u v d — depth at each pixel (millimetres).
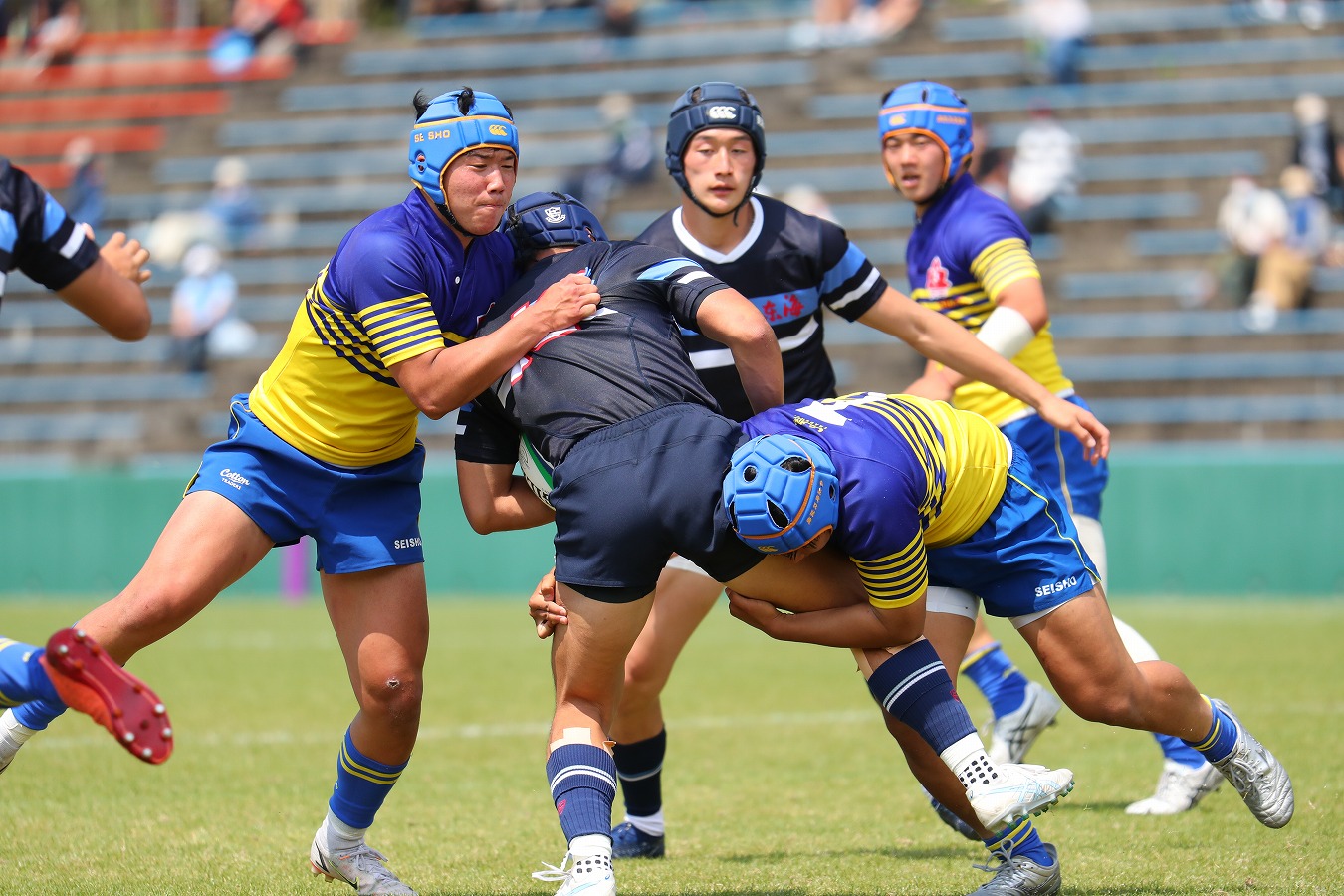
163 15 96125
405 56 86562
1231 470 49344
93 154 81812
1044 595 15289
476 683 34719
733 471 13359
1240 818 19422
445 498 55031
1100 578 15828
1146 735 26875
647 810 18609
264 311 73312
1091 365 61781
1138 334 62438
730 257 18172
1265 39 75688
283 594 57406
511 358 14227
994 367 17750
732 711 30469
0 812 20500
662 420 14000
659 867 17594
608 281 15031
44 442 69625
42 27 91562
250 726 28750
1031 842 14891
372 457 15531
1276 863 16609
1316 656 35125
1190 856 17078
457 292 15242
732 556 13828
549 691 33500
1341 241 64125
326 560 15492
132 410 70250
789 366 18688
